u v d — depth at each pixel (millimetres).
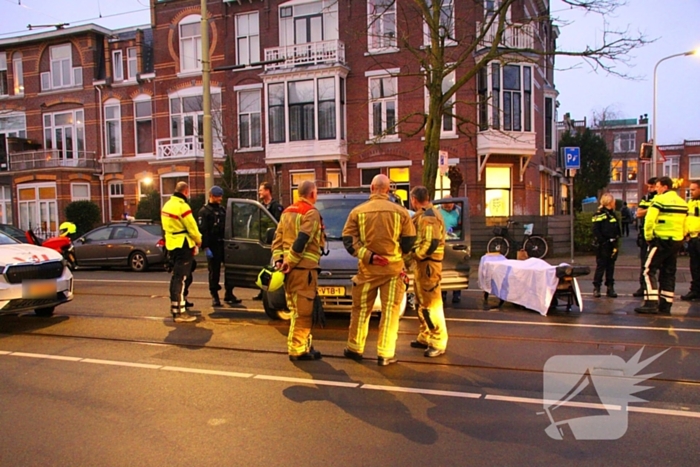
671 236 8469
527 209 22703
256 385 5418
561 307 9367
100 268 18156
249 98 25578
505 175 22344
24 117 30750
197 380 5594
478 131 21578
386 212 5941
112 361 6297
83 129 29562
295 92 23703
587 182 34125
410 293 9180
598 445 4027
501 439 4145
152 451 4012
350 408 4785
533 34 21625
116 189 29375
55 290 8156
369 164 23234
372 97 23125
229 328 7906
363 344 6262
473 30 20969
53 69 30172
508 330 7652
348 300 7516
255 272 9117
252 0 25172
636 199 61188
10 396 5203
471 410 4715
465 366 5977
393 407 4797
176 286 8352
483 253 19094
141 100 28281
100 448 4074
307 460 3830
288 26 24547
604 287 11828
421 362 6137
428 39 22078
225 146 24125
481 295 10859
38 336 7578
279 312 8422
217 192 9570
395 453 3922
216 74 26344
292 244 6184
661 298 8688
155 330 7828
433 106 14836
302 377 5648
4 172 29578
